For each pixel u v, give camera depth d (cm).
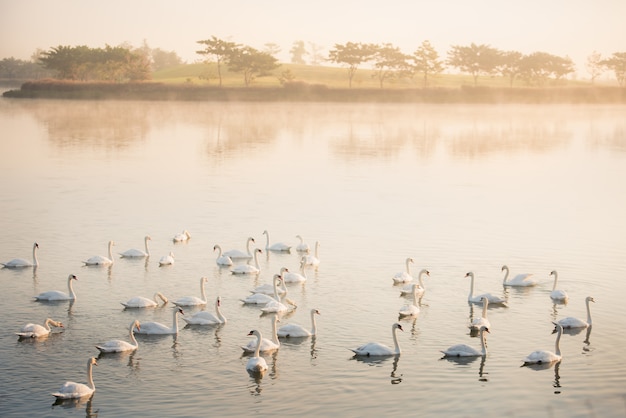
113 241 5144
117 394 2964
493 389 3025
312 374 3150
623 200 6950
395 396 2966
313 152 10769
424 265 4678
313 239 5316
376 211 6319
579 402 2923
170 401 2912
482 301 3991
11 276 4381
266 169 8881
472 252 4981
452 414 2836
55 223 5703
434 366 3225
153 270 4541
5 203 6431
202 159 9744
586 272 4544
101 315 3775
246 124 15288
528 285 4262
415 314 3806
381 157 10269
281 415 2822
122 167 8800
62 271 4484
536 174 8681
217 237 5356
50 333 3534
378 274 4481
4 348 3356
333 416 2817
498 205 6650
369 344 3334
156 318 3756
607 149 11450
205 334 3553
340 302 4000
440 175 8544
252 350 3347
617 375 3148
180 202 6612
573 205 6688
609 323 3722
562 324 3656
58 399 2898
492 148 11562
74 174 8156
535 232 5562
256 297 3950
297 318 3772
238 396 2961
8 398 2919
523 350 3394
